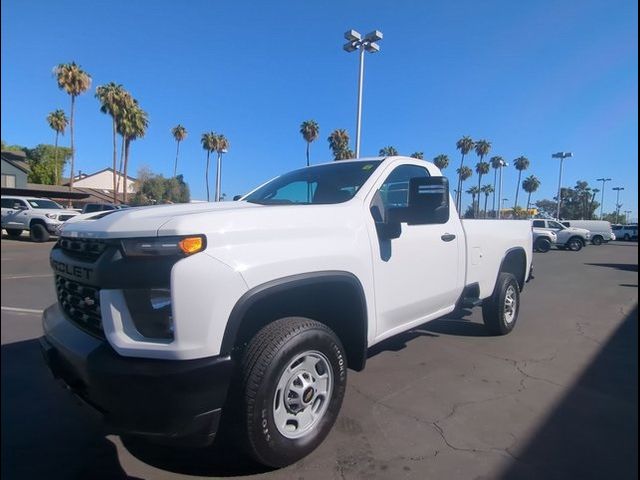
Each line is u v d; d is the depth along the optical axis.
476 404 3.75
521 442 3.13
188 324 2.25
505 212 69.00
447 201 3.15
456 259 4.48
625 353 5.20
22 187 39.62
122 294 2.34
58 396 3.74
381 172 3.75
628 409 3.68
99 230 2.49
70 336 2.54
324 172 4.02
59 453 2.91
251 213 2.62
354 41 18.34
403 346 5.35
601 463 2.88
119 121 42.88
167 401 2.21
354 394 3.92
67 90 40.78
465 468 2.81
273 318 2.92
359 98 18.58
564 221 37.31
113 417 2.30
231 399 2.54
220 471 2.75
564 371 4.57
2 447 2.97
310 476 2.71
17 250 17.02
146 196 64.56
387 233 3.38
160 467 2.78
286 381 2.70
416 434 3.23
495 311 5.59
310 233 2.88
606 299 9.10
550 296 9.48
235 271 2.38
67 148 63.50
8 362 4.51
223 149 59.72
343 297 3.16
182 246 2.27
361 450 3.01
